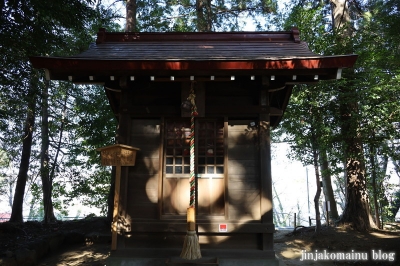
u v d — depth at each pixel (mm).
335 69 4199
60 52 9539
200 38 5781
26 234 7969
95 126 10398
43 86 8820
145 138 4746
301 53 4867
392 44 9258
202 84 4625
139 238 4426
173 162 4668
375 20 10438
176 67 4164
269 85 4605
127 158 4430
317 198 8828
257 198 4496
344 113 8734
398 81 7617
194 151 4621
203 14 12477
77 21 7754
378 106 7965
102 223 9422
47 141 11016
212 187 4570
